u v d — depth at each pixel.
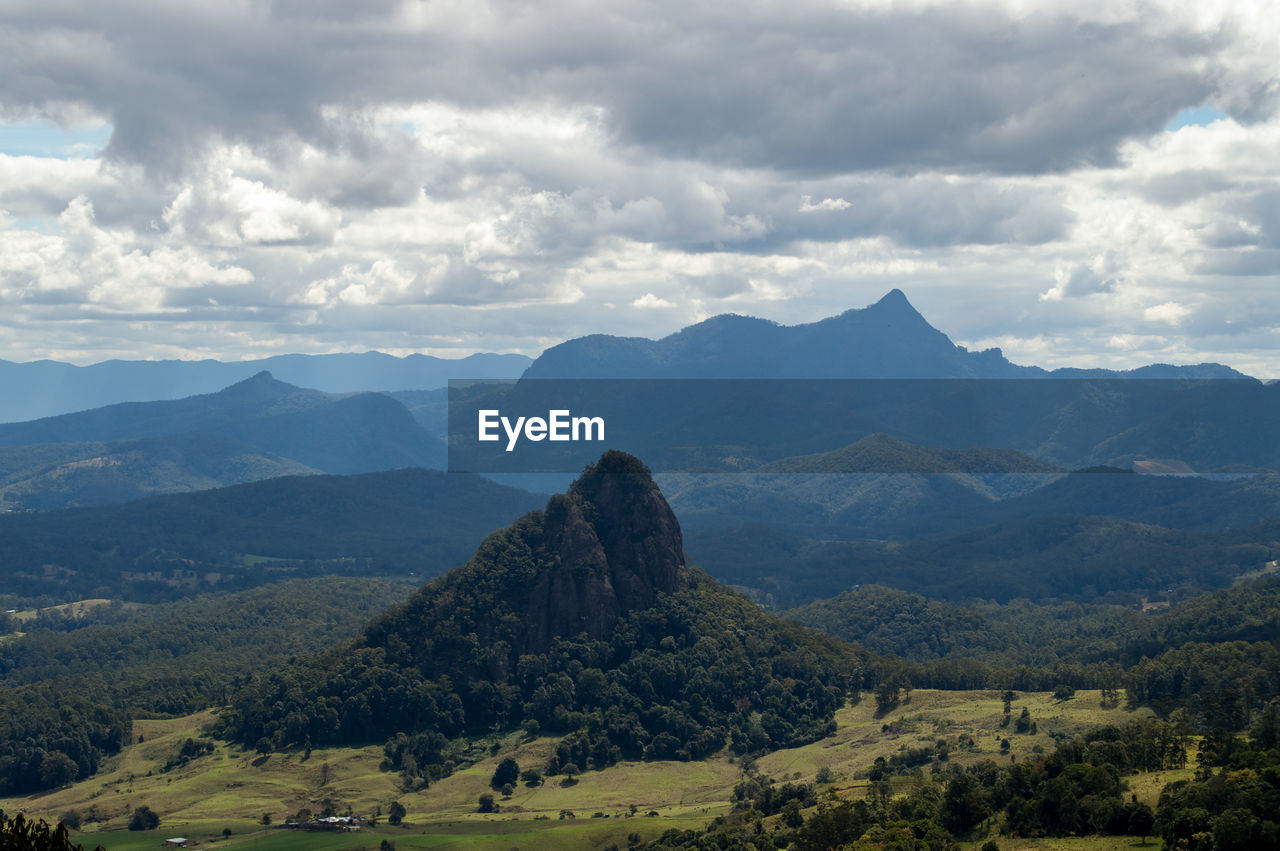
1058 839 178.75
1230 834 155.62
